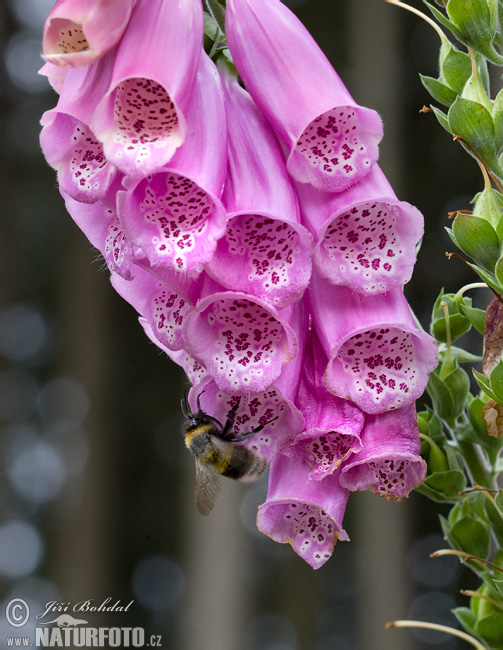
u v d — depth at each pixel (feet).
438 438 2.63
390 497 2.49
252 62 2.44
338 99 2.42
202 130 2.42
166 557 8.75
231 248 2.42
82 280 9.25
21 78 9.80
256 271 2.41
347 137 2.43
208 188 2.39
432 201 7.72
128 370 9.02
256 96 2.45
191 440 2.82
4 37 9.80
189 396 2.48
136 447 8.86
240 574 8.26
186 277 2.44
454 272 7.61
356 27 7.81
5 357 9.46
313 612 9.43
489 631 2.63
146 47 2.40
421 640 8.36
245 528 8.50
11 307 9.46
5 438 9.32
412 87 7.75
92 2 2.39
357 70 7.73
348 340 2.47
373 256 2.44
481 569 2.64
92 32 2.39
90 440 8.89
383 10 7.79
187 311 2.50
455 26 2.53
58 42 2.42
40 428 9.37
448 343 2.60
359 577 8.28
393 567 7.97
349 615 9.43
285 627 9.40
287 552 9.48
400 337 2.47
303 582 9.48
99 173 2.42
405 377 2.46
